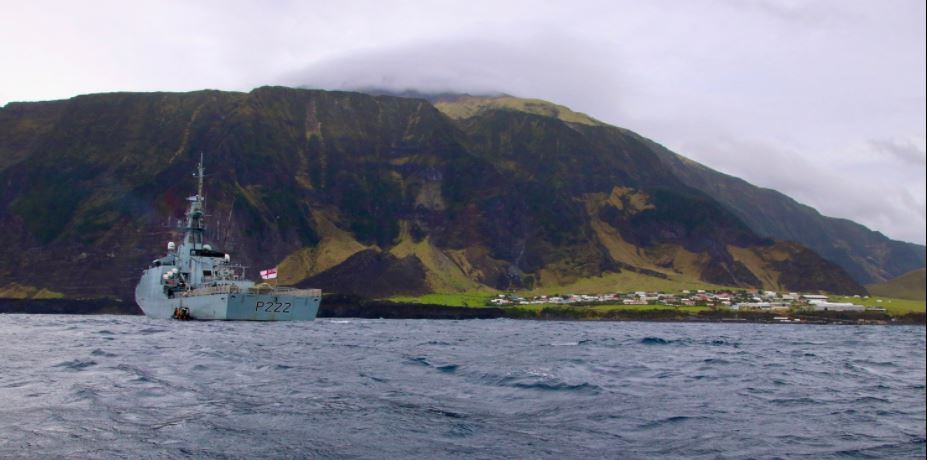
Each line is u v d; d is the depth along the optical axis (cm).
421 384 4231
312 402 3500
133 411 3172
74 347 6316
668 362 6244
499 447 2694
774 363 6538
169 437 2705
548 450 2670
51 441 2614
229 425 2925
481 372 4816
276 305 13775
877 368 6356
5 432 2745
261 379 4297
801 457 2656
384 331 11925
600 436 2920
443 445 2702
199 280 15262
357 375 4588
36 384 3881
